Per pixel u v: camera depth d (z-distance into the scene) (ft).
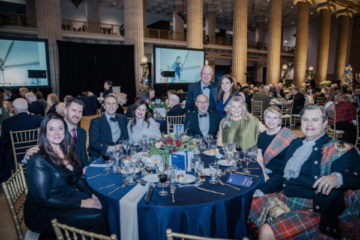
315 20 83.76
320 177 5.67
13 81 32.27
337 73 73.46
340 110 15.83
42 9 35.24
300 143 6.42
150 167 6.52
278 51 57.47
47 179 5.88
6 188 5.74
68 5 59.88
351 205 5.39
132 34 41.37
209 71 11.76
